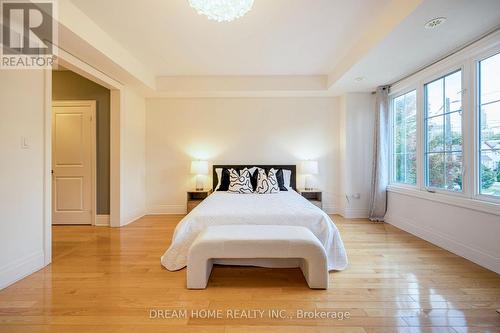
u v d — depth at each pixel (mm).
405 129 3809
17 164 2123
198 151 4766
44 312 1679
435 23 2176
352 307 1742
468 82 2576
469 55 2561
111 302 1803
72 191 4023
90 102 4008
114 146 3912
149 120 4758
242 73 4148
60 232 3609
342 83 3912
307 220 2465
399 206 3781
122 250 2881
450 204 2764
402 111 3887
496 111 2334
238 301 1822
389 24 2334
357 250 2830
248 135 4758
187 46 3137
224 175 4395
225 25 2637
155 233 3553
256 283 2096
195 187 4770
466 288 1978
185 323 1574
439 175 3059
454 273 2244
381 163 4074
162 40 2973
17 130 2121
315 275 1988
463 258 2588
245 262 2422
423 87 3316
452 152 2850
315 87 4254
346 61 3402
